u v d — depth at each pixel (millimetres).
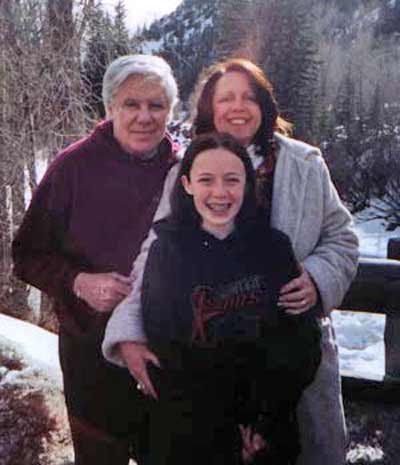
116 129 2443
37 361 3357
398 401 3385
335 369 2502
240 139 2361
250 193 2139
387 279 3250
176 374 2113
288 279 2117
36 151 7465
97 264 2451
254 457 2131
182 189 2146
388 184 38531
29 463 3062
